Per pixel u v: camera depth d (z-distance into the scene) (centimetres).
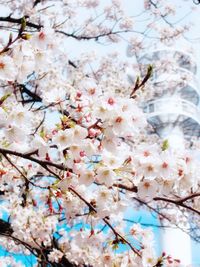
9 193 584
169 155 252
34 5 902
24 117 259
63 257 610
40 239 545
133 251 302
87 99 264
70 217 323
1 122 256
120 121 245
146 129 1048
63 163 274
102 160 263
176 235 2453
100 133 254
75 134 253
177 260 311
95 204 302
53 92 290
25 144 302
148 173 253
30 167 359
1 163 341
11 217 539
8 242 660
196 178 266
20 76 261
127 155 263
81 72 891
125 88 871
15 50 252
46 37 258
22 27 244
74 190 287
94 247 367
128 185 274
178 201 279
